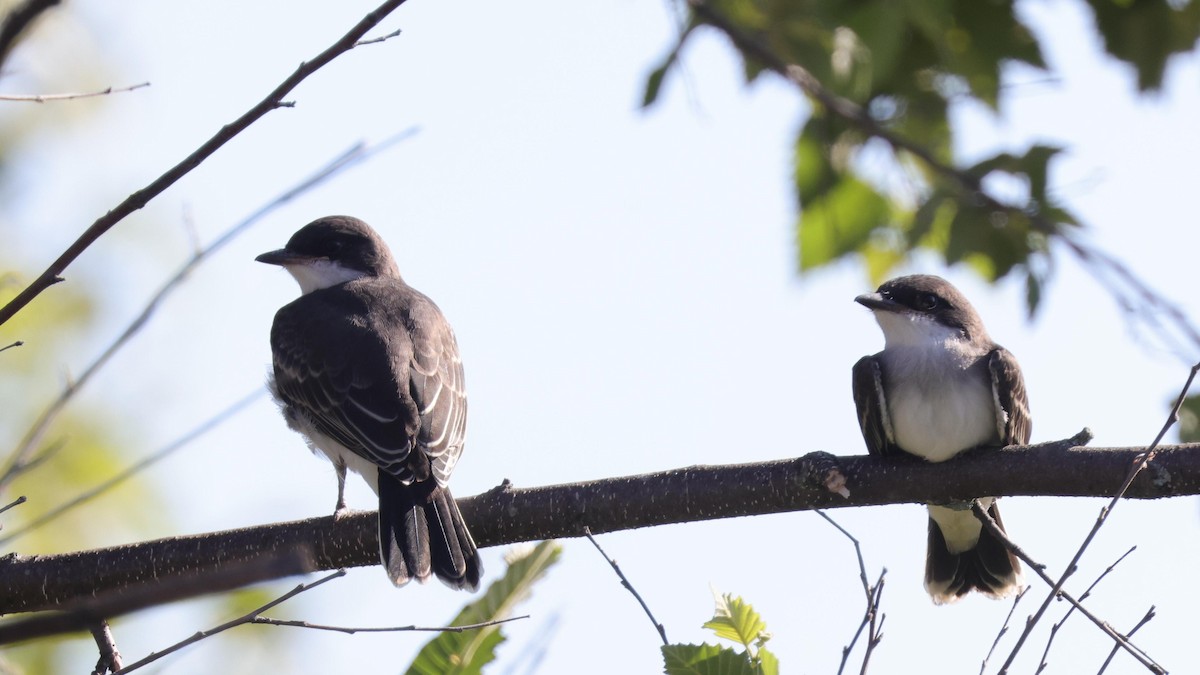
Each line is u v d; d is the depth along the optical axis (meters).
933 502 9.86
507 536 10.32
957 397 10.34
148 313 8.34
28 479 13.93
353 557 10.59
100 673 8.49
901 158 12.98
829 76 11.84
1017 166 11.66
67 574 9.91
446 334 12.64
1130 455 9.38
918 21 11.98
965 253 11.87
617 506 10.04
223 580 4.09
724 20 11.42
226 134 7.55
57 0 7.38
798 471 9.90
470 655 8.73
